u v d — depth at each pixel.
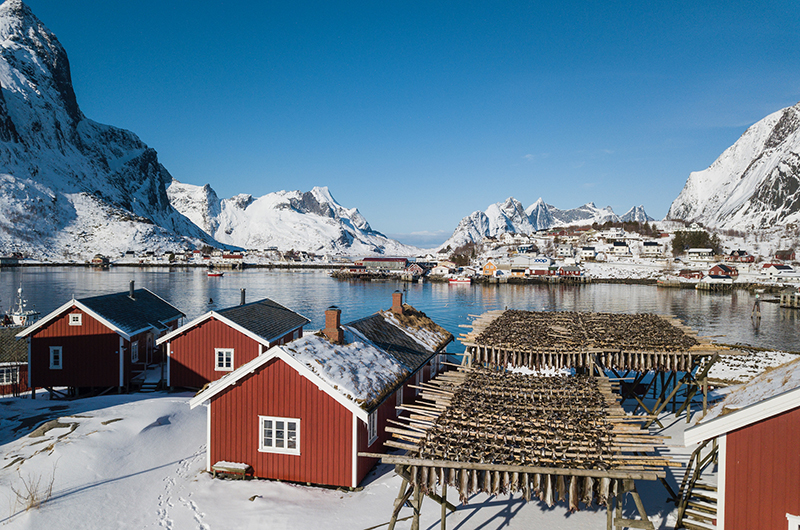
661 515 13.24
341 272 195.62
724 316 85.50
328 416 16.02
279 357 16.36
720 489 10.52
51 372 28.08
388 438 19.00
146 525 13.48
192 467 17.47
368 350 20.25
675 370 20.94
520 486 11.30
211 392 16.83
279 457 16.38
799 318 82.94
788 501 9.87
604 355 21.58
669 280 155.62
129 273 187.38
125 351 28.58
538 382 15.52
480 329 24.69
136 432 19.34
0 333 31.31
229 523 13.52
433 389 15.18
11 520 13.28
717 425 10.52
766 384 13.85
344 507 14.45
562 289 146.12
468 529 12.89
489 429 12.12
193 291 121.62
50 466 16.05
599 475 10.28
